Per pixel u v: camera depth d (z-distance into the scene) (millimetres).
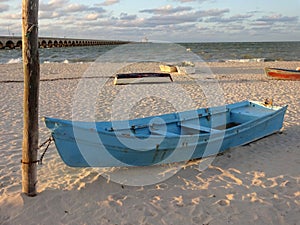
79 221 3918
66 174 5199
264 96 12359
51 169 5410
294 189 4691
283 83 15688
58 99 11781
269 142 6727
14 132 7500
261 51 54156
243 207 4219
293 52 50531
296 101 11242
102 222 3908
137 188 4754
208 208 4211
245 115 7184
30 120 4098
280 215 4031
